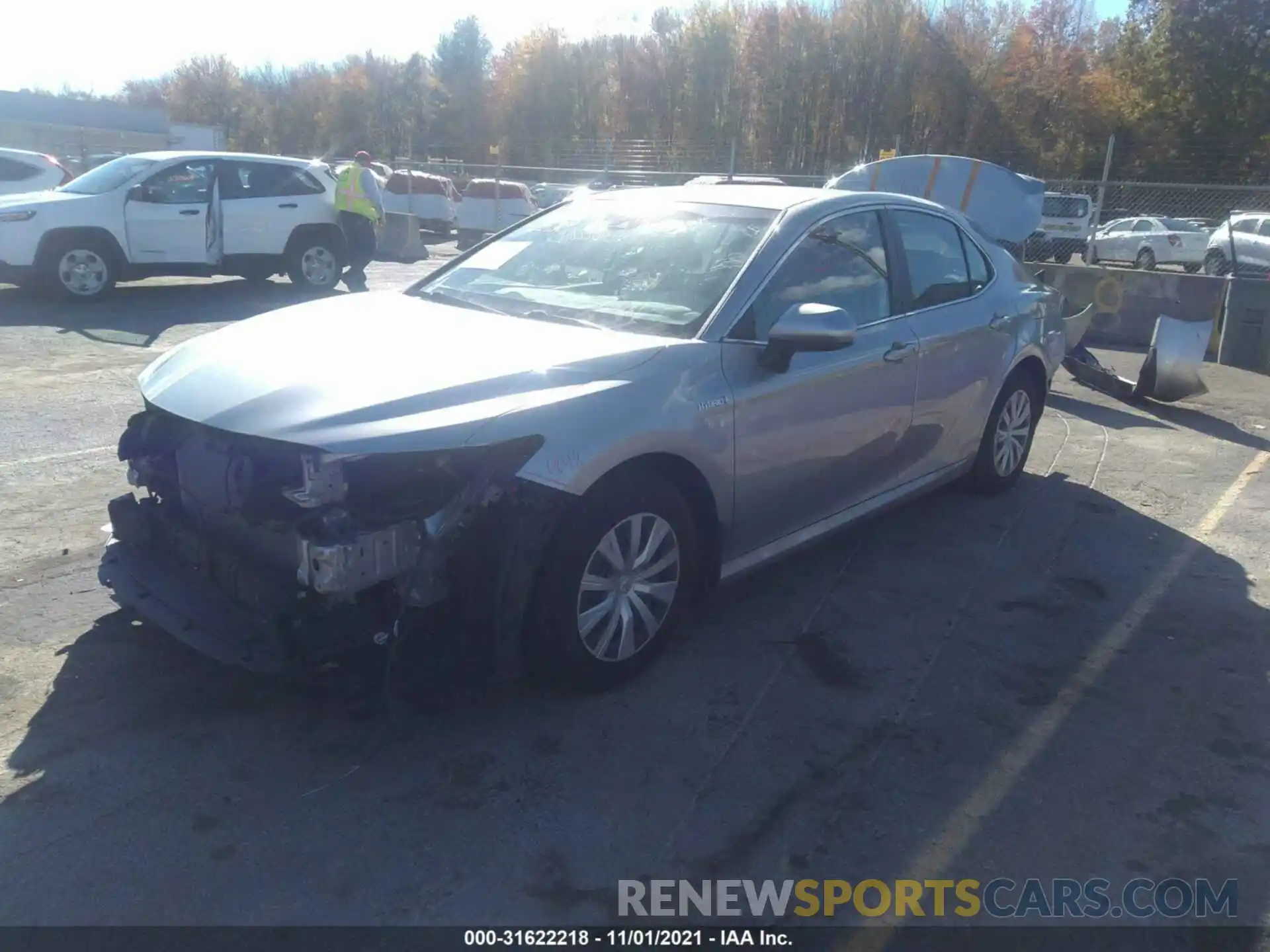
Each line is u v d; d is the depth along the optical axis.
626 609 3.56
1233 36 37.38
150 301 12.33
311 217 13.34
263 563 3.19
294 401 3.16
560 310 4.08
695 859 2.83
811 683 3.78
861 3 42.25
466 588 3.18
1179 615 4.49
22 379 7.86
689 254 4.20
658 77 46.81
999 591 4.67
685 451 3.56
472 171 35.12
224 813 2.92
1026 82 41.53
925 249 5.06
